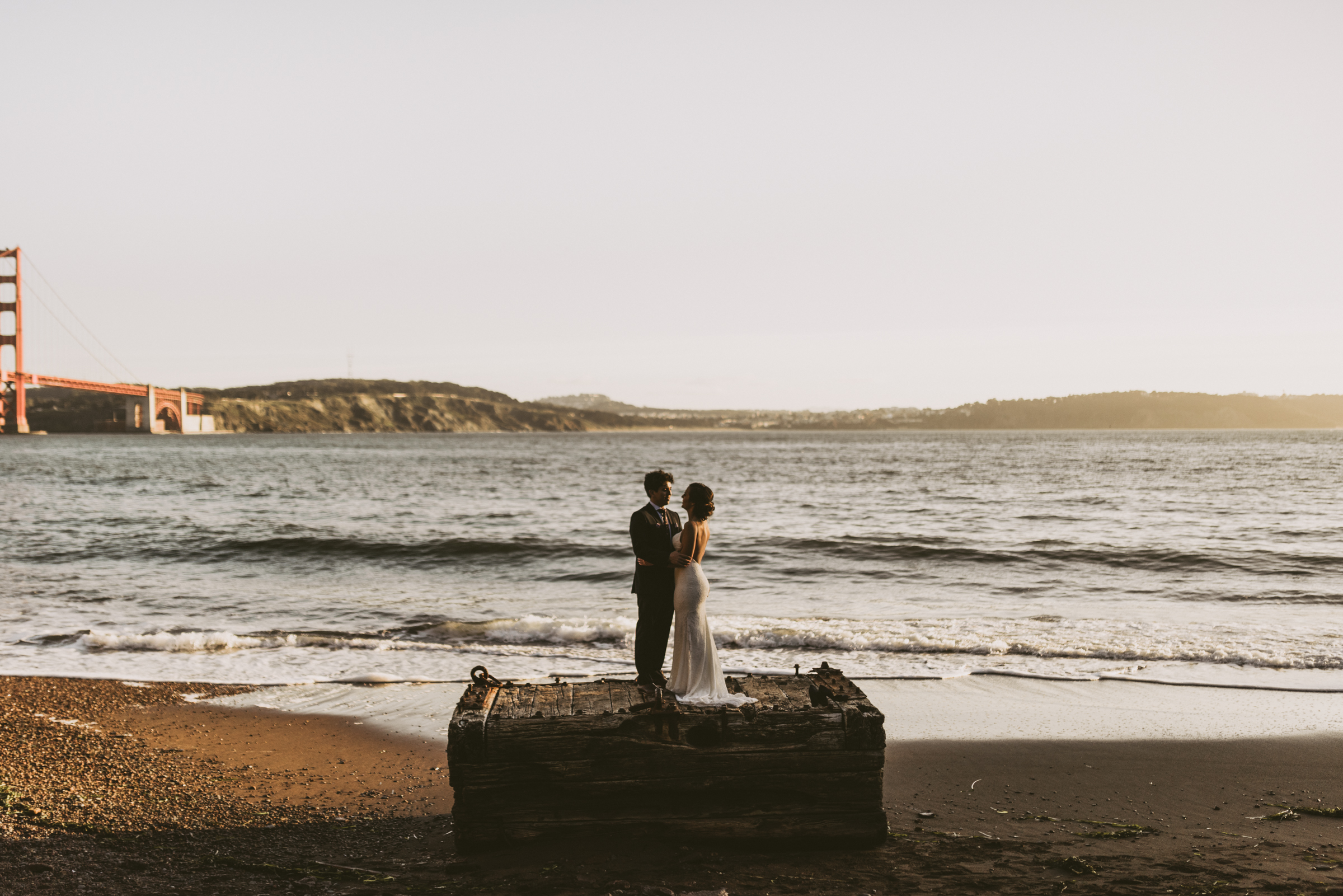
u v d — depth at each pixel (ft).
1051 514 92.53
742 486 141.08
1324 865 14.52
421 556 62.69
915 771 21.11
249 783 20.33
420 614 42.63
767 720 14.88
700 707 15.15
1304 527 78.13
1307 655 33.30
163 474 174.81
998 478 162.81
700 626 16.63
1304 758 21.85
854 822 14.97
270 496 118.62
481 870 14.07
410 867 14.64
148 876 14.29
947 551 63.31
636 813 14.84
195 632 38.42
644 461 251.80
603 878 13.46
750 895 12.85
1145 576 53.98
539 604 45.50
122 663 33.22
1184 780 20.36
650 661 19.24
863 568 57.77
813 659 33.50
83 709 26.86
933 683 29.91
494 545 66.03
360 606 44.78
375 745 23.52
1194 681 29.96
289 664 33.04
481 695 16.22
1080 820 17.69
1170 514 91.71
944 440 556.92
